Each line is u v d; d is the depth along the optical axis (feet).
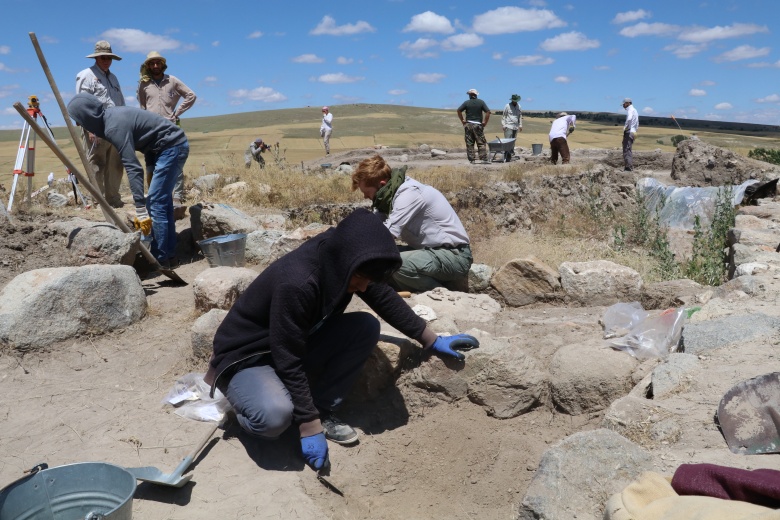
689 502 7.38
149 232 19.93
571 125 56.85
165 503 10.00
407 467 11.94
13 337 14.32
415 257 18.15
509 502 11.25
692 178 57.57
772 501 7.36
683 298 17.58
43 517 9.17
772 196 45.09
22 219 21.38
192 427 12.02
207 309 16.12
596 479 8.84
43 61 18.24
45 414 12.44
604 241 36.83
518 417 12.98
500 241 30.42
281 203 33.50
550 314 18.22
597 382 12.67
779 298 15.40
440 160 67.26
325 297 10.73
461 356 12.62
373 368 12.87
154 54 26.27
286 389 11.08
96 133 19.60
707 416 10.22
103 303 15.47
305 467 11.19
